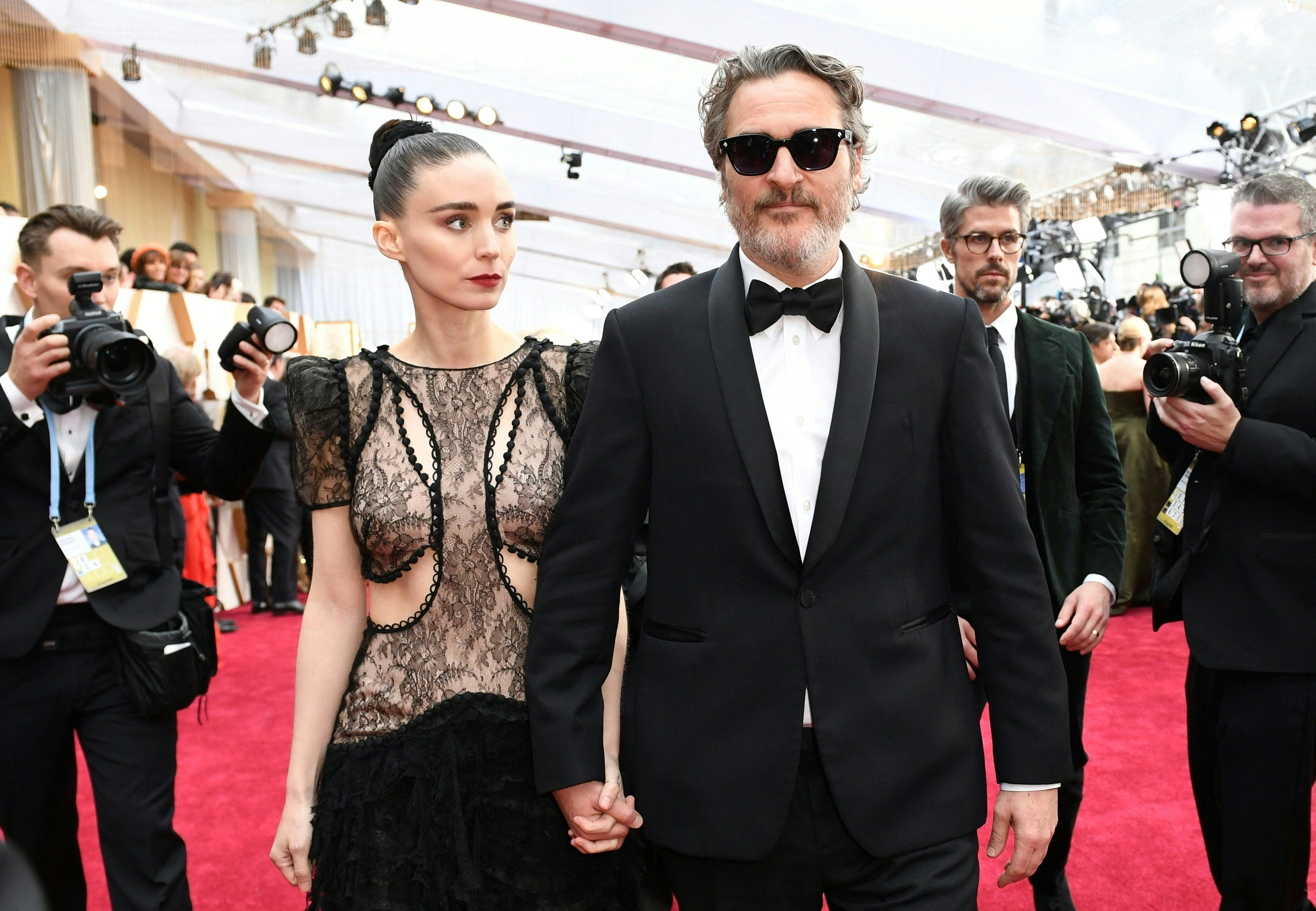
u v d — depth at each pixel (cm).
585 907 147
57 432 214
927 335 147
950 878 137
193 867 298
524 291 2391
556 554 145
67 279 218
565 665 141
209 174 1569
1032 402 233
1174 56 821
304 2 967
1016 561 144
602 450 146
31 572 207
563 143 1176
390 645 150
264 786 362
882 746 139
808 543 140
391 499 149
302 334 809
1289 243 209
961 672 148
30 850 210
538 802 146
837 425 141
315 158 1397
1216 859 221
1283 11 741
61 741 212
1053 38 809
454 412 155
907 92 852
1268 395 208
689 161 1188
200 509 604
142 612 212
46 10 936
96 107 1201
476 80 1098
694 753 142
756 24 810
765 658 141
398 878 140
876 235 1425
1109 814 316
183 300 625
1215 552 209
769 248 142
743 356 144
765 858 142
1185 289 1046
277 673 519
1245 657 201
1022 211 237
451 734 144
